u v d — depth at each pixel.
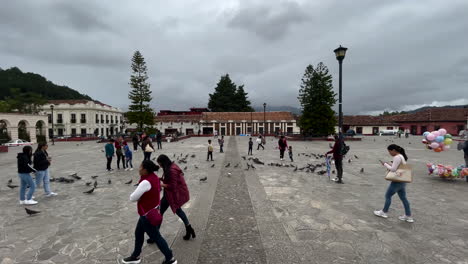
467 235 4.00
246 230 4.25
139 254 3.18
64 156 15.53
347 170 9.95
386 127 53.94
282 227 4.36
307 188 7.07
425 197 6.11
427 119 48.47
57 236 4.04
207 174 9.24
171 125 56.41
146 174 3.04
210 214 5.01
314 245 3.70
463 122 44.88
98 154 16.75
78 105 50.88
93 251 3.56
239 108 71.62
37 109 50.62
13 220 4.72
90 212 5.18
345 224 4.46
